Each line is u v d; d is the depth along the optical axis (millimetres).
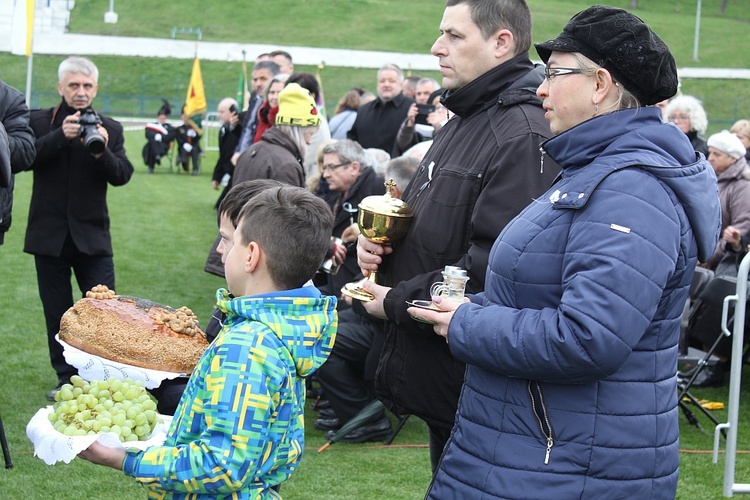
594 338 2098
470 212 2945
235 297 2346
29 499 4141
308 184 6355
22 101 5215
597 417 2234
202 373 2145
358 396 5254
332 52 51375
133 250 11445
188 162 22375
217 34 59094
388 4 67188
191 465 2043
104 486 4340
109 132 5922
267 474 2186
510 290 2336
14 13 13742
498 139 2900
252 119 8508
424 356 2973
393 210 3080
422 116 8164
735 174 6719
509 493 2260
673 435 2344
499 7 3033
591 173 2252
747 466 4879
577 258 2182
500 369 2250
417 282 2895
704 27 65562
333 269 5191
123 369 2863
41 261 5777
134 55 51125
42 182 5707
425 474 4672
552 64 2379
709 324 5883
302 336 2152
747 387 6672
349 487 4457
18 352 6754
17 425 5152
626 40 2303
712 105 46906
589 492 2225
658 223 2166
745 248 6574
